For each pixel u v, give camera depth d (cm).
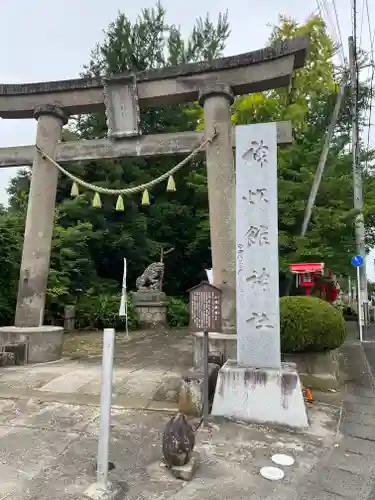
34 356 782
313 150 1366
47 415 488
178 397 541
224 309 734
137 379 634
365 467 379
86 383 616
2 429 445
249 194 523
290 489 336
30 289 832
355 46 1316
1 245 1108
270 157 522
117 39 1920
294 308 641
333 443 432
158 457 385
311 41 1443
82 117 1900
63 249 1395
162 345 1077
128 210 1855
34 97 881
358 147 1377
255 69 780
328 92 1487
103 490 317
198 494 323
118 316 1437
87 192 1709
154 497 317
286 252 1229
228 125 791
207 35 2102
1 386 603
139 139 838
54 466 362
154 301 1570
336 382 633
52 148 872
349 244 1333
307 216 1177
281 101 1426
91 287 1571
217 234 758
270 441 428
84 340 1142
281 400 476
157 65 1952
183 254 2058
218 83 792
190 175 1762
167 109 1909
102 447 328
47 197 859
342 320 652
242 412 481
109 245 1769
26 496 313
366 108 1549
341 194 1294
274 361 498
